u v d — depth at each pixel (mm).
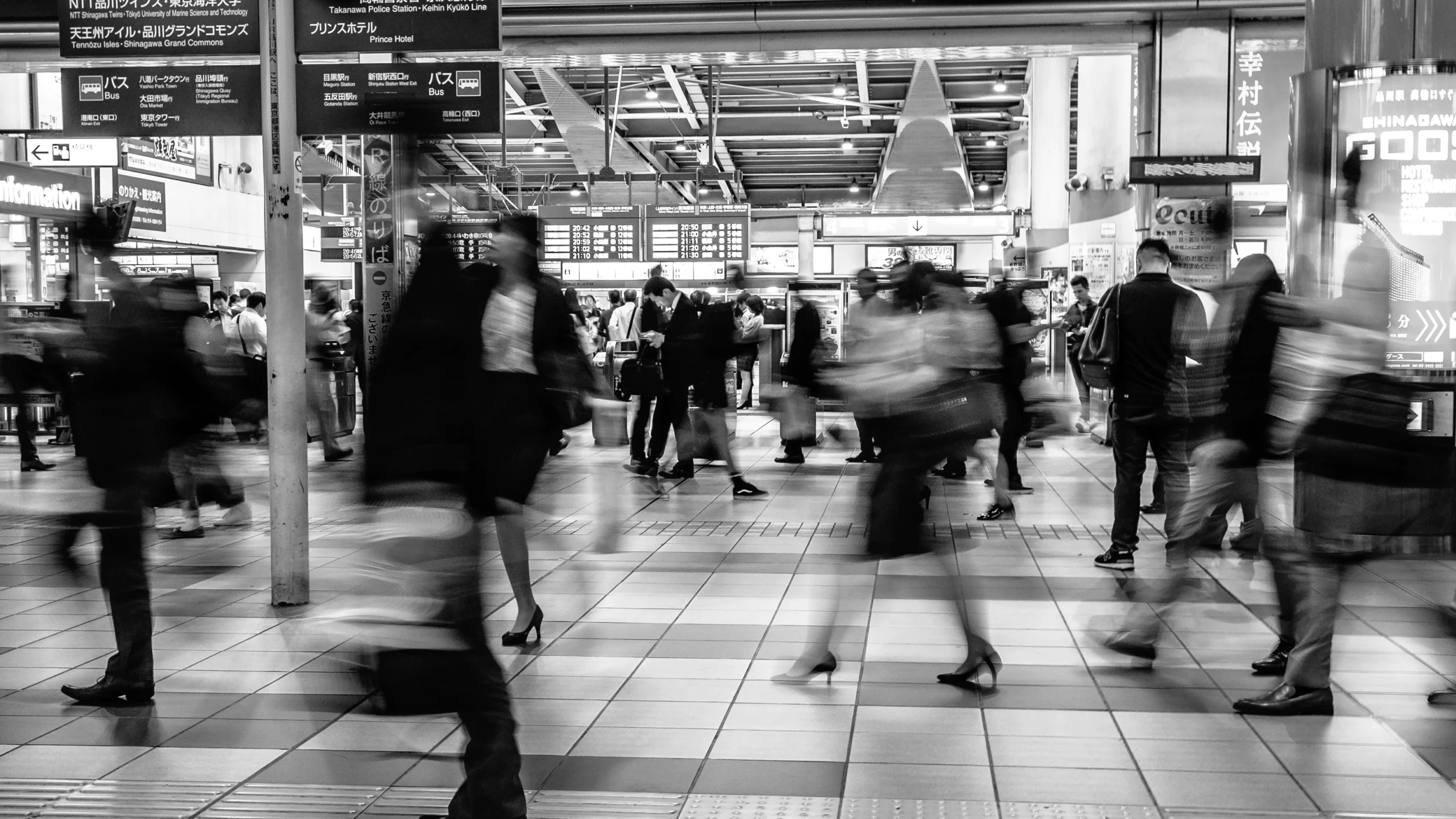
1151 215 12914
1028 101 30391
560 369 5426
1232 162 12250
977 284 18188
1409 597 6977
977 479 12656
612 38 11883
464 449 3318
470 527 3340
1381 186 7695
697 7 11352
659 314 13312
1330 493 4867
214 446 9672
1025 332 10961
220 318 16859
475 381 3365
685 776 4285
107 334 5039
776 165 49906
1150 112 12391
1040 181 28203
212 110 7461
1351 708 5031
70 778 4297
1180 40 12148
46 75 21703
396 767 4398
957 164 41219
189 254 27328
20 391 13375
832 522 10078
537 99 33594
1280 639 5504
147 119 7488
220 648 6074
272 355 6930
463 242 11438
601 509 5512
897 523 5340
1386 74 7656
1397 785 4164
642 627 6477
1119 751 4523
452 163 41625
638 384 13273
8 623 6676
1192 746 4574
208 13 7094
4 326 13031
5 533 9734
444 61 7855
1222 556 8180
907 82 31781
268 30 6922
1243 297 5305
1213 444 5461
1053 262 24625
